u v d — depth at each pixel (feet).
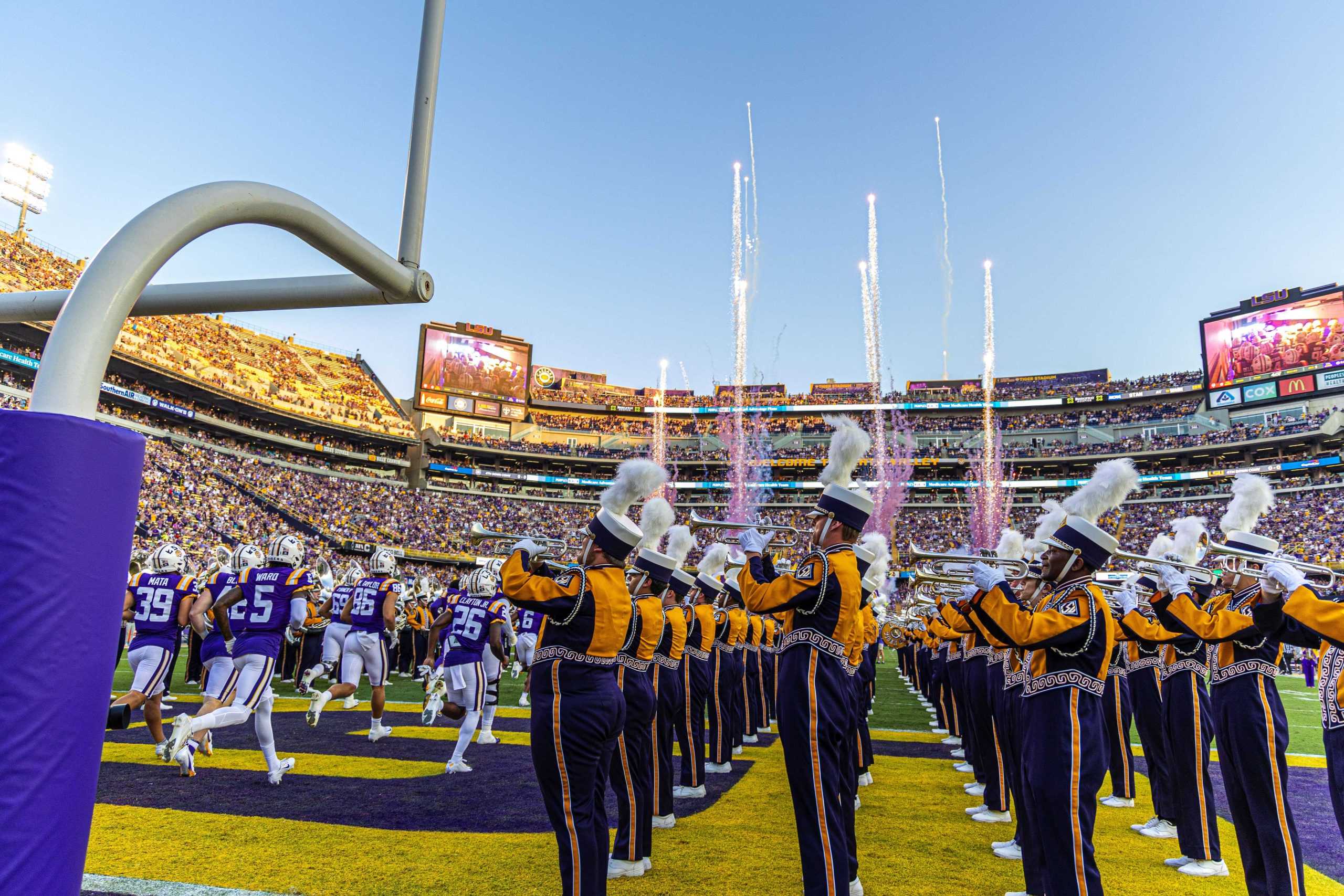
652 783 15.43
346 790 20.34
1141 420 171.73
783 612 13.55
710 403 198.29
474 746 27.99
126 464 5.47
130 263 5.56
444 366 169.48
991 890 13.93
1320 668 13.35
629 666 14.66
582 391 205.05
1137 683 19.25
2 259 109.29
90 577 5.13
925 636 37.55
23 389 100.53
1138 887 14.70
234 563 21.09
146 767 22.61
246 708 19.56
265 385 144.56
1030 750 12.67
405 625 52.44
